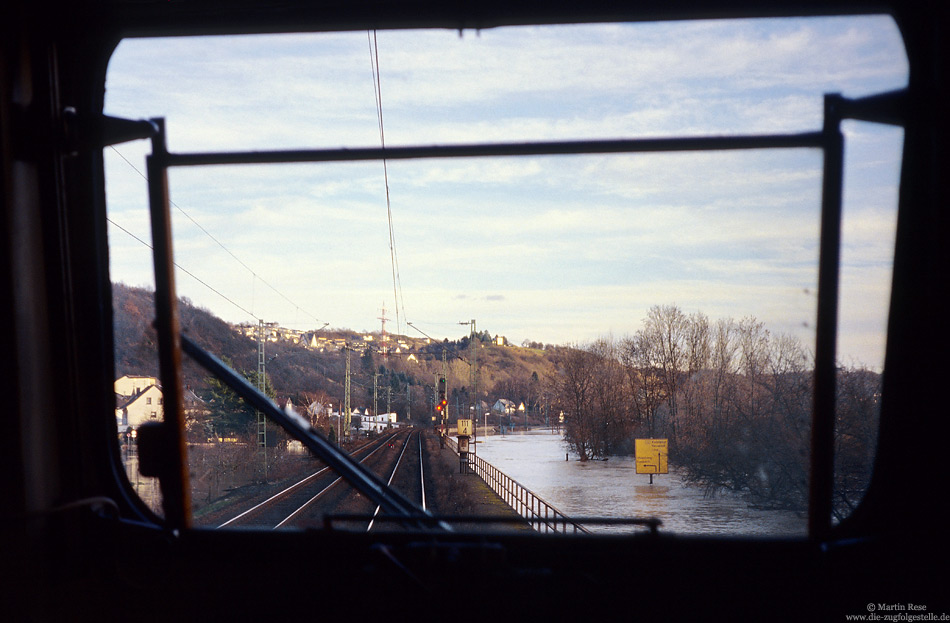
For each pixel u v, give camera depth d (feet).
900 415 9.48
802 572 8.97
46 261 9.82
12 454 8.97
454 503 33.91
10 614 8.82
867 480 9.59
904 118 8.96
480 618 8.73
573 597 8.89
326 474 54.85
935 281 9.26
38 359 9.58
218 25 10.14
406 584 8.79
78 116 9.92
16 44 9.27
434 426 149.18
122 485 10.59
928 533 8.92
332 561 9.37
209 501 32.76
